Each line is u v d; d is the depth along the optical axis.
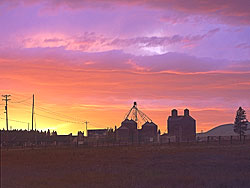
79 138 143.25
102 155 56.78
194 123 160.25
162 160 48.25
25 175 29.06
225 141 99.56
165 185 23.91
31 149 73.94
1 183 24.55
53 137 136.75
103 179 26.86
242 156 53.12
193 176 28.97
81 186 23.58
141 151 66.00
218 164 42.44
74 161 45.81
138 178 27.23
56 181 25.77
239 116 137.12
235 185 23.88
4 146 96.06
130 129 152.25
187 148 72.50
